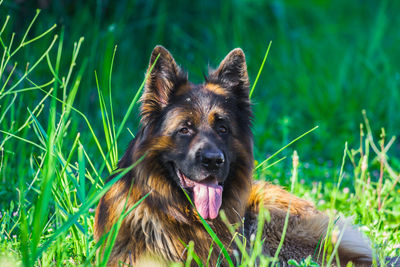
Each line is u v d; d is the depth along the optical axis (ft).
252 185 19.66
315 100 43.16
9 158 23.56
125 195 16.30
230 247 16.99
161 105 17.19
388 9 66.03
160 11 47.65
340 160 33.58
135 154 16.60
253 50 49.67
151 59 17.06
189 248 14.76
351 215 21.18
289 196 20.04
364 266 18.12
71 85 32.81
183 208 16.65
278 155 33.37
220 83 18.26
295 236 18.72
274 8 55.31
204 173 16.07
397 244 19.24
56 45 36.22
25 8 36.40
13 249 16.79
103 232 16.51
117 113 37.70
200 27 49.80
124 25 43.86
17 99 25.63
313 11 66.33
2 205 21.12
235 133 17.49
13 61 29.19
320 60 50.60
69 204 17.10
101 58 36.91
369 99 42.86
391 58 51.24
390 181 26.78
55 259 15.94
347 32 60.95
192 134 16.74
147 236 16.10
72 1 41.42
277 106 43.91
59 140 16.24
